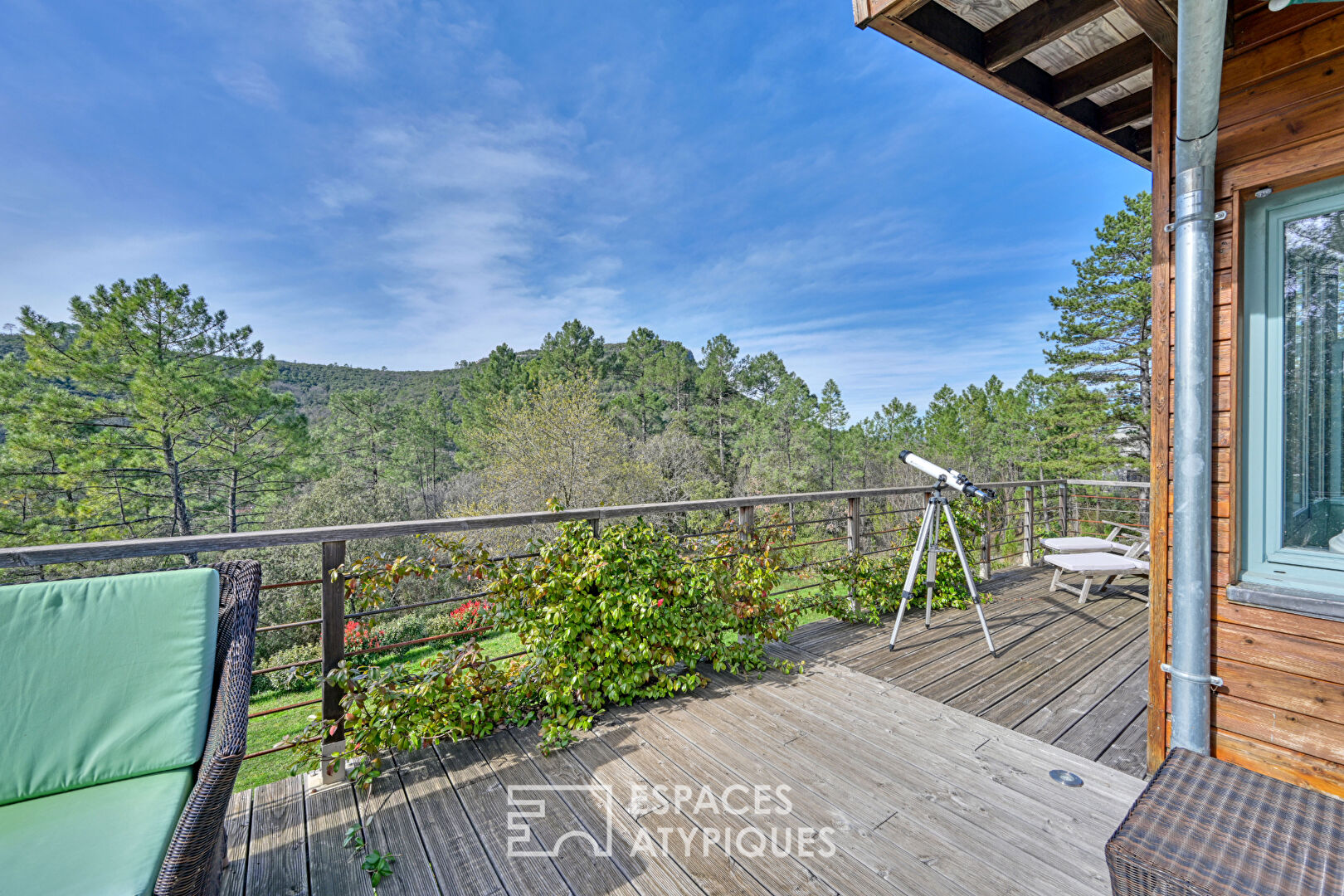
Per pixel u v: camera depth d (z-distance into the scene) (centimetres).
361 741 209
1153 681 203
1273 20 168
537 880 158
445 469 3100
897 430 2602
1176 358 181
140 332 1387
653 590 285
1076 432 1641
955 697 272
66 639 148
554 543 273
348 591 223
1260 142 171
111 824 123
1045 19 183
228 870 162
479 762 221
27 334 1264
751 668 310
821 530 1021
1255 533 184
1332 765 161
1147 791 119
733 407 2753
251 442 1627
